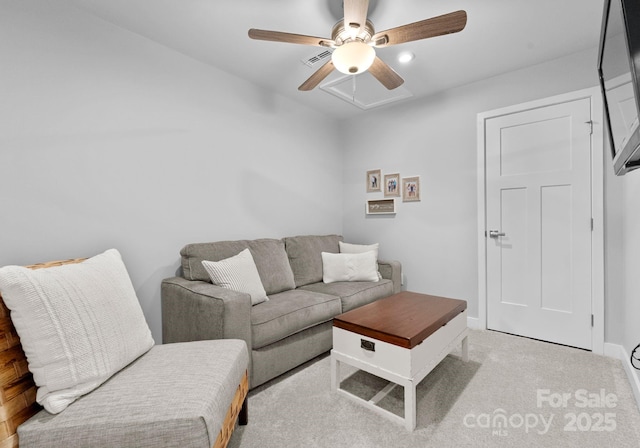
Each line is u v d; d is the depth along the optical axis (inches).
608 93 53.6
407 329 65.4
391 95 127.4
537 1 72.7
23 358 43.1
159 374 47.4
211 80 103.2
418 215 131.4
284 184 128.8
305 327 84.0
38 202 68.5
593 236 94.5
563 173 99.7
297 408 67.7
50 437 37.7
